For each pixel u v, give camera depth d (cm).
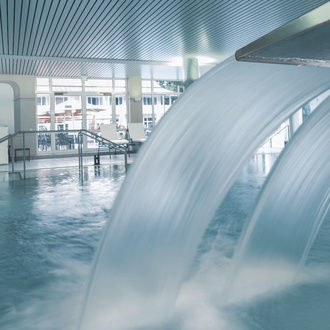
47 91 1471
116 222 141
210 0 648
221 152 146
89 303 139
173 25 786
